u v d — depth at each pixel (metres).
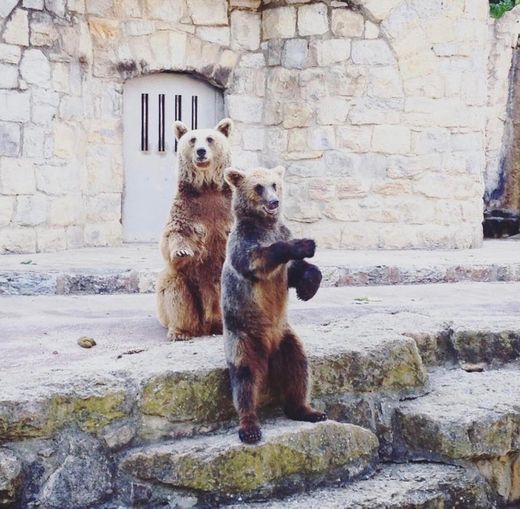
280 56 11.70
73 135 10.80
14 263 8.70
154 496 3.95
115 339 5.30
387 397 4.69
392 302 7.11
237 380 4.01
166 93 11.83
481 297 7.46
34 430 3.81
